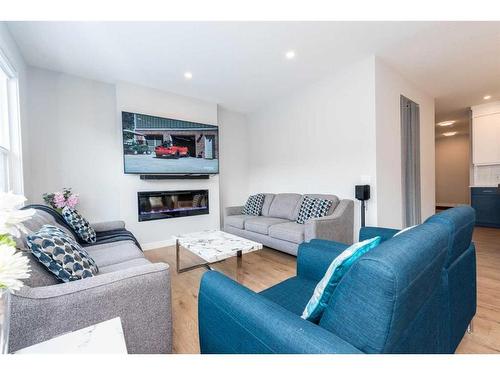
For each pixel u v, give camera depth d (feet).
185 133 12.65
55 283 3.72
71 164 10.30
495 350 4.34
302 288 4.35
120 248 6.73
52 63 9.18
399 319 1.94
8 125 7.56
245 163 16.65
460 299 3.97
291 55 8.95
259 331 2.33
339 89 10.51
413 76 11.09
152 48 8.21
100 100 10.94
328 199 10.37
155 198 11.84
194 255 10.53
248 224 11.41
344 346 1.89
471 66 10.15
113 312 3.40
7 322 2.11
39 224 5.40
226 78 10.82
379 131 9.53
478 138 15.21
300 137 12.58
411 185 11.53
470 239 4.41
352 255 2.58
